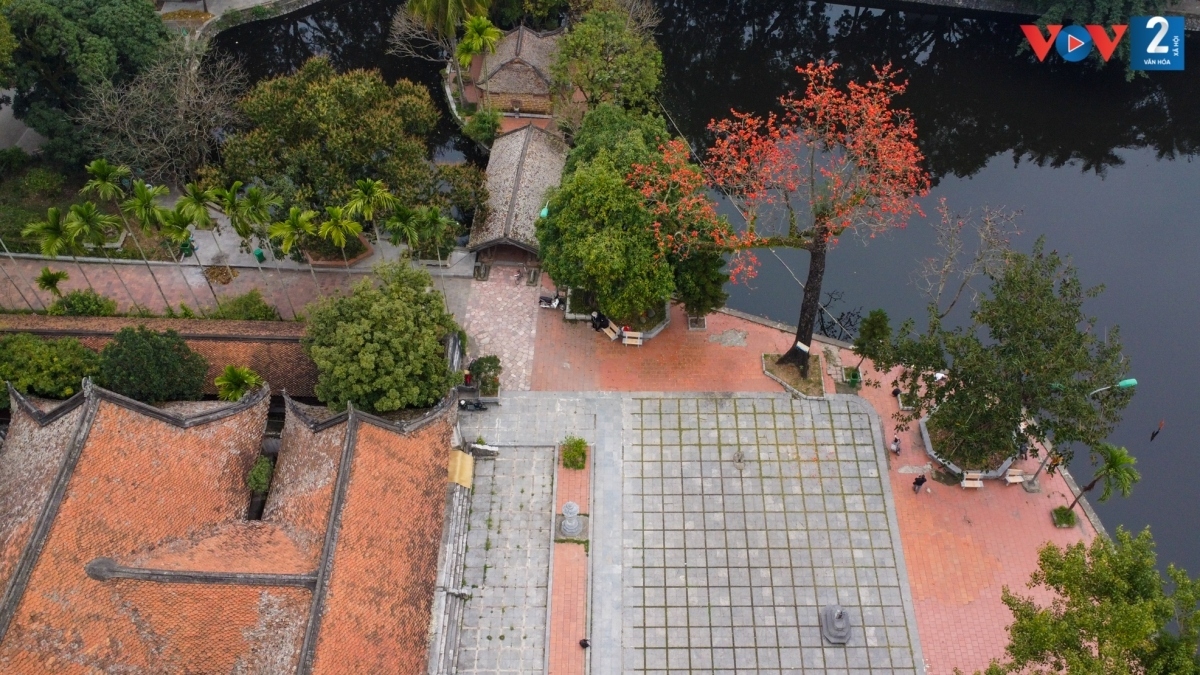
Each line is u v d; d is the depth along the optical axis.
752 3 104.25
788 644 48.97
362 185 60.72
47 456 46.16
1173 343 67.62
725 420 59.97
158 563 42.66
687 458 57.78
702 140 89.25
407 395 53.34
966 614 50.34
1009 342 51.50
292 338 58.19
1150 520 57.19
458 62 85.50
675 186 60.25
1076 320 51.88
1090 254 75.00
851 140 59.56
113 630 40.00
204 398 58.56
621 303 59.00
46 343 54.97
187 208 60.78
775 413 60.44
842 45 101.75
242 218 60.97
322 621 39.88
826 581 51.66
